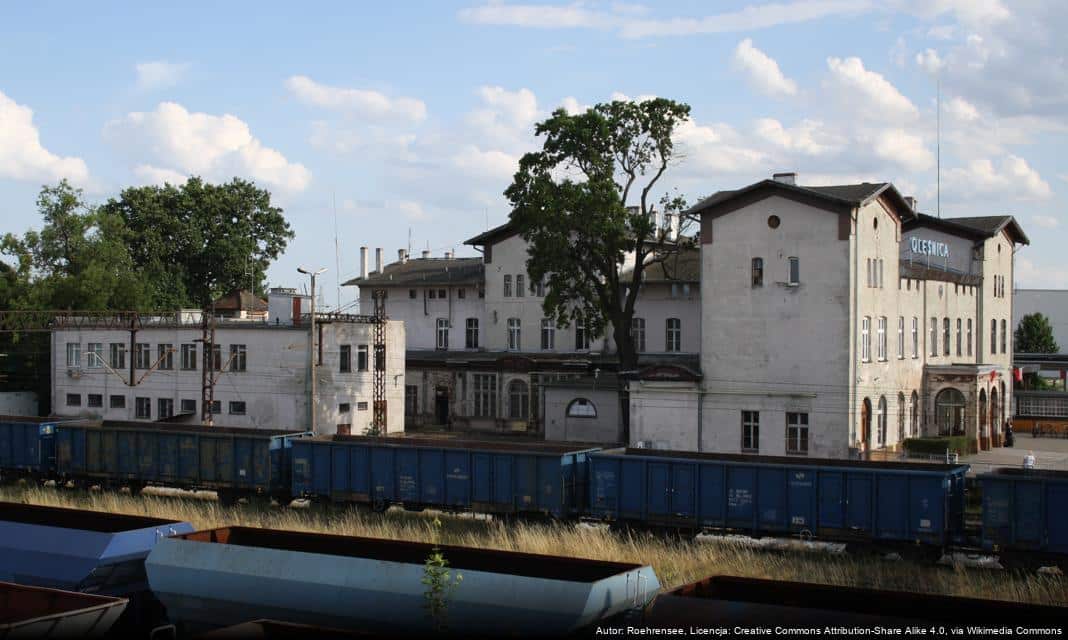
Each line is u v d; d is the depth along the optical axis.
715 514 29.14
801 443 44.59
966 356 57.81
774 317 45.22
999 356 62.09
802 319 44.62
